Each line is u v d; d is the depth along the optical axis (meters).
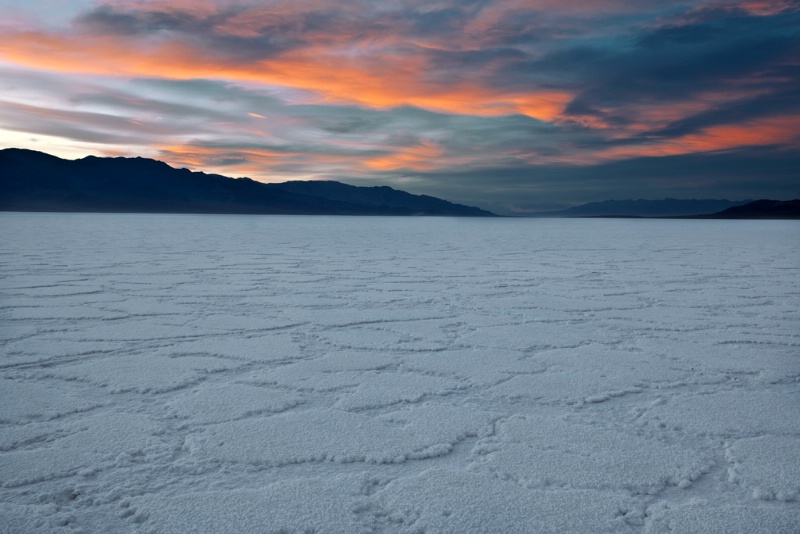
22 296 5.54
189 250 12.09
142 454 1.96
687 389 2.75
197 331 4.02
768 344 3.72
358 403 2.52
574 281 7.01
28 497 1.66
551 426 2.24
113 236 18.23
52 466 1.85
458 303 5.31
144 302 5.26
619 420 2.32
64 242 14.50
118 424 2.22
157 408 2.43
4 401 2.49
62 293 5.75
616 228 36.56
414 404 2.53
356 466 1.89
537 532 1.49
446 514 1.58
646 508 1.62
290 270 8.14
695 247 14.59
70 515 1.55
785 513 1.58
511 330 4.12
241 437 2.11
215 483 1.75
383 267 8.66
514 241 17.83
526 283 6.80
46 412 2.36
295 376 2.94
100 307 4.96
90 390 2.68
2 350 3.43
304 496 1.67
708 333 4.04
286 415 2.35
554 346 3.65
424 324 4.33
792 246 15.09
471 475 1.81
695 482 1.79
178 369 3.04
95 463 1.88
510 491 1.71
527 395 2.65
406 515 1.57
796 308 5.08
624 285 6.64
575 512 1.59
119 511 1.58
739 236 22.58
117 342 3.67
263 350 3.48
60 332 3.96
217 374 2.97
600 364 3.20
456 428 2.22
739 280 7.17
